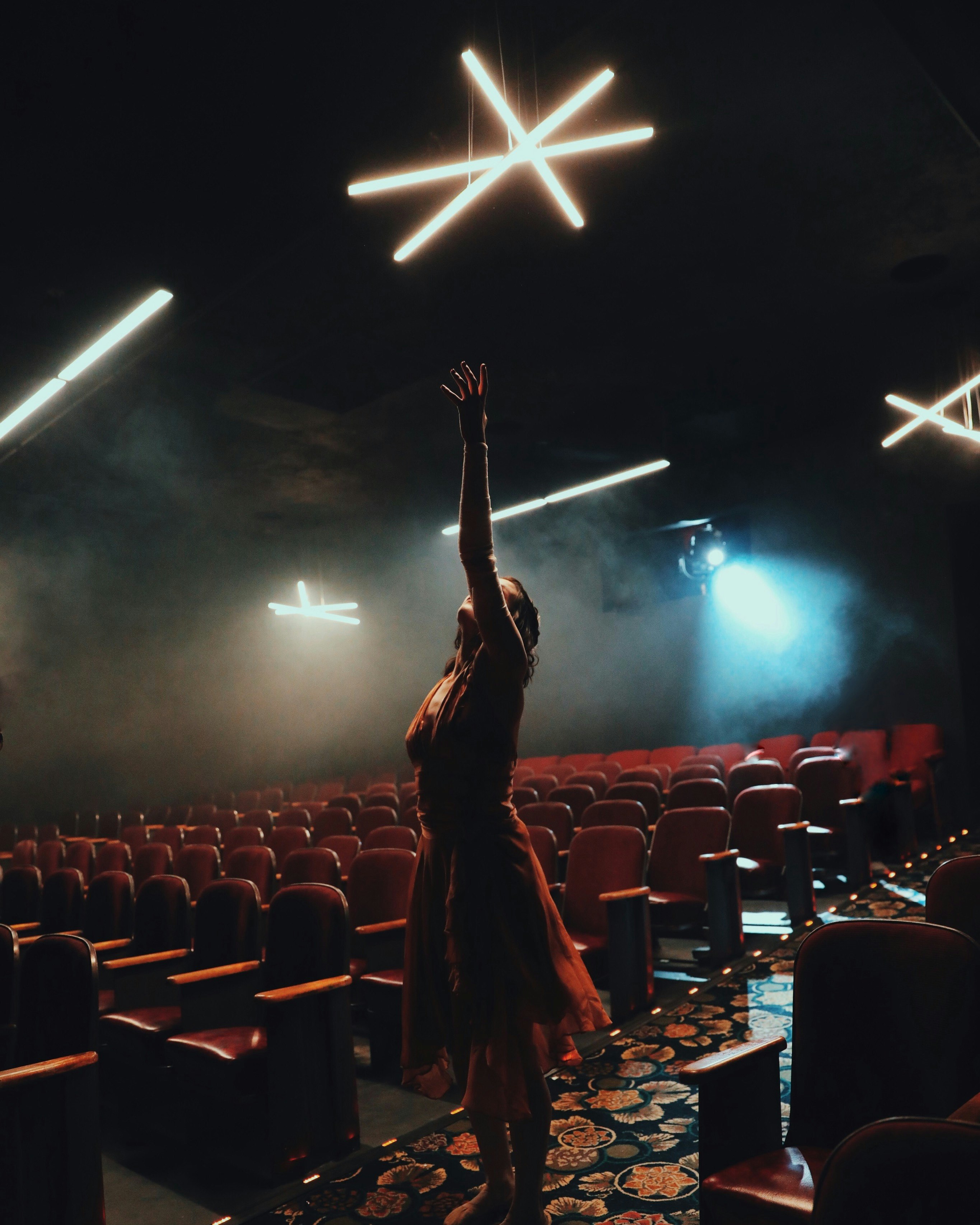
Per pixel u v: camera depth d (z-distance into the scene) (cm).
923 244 561
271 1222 208
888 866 552
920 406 641
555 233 532
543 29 385
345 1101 245
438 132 440
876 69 417
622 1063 284
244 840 580
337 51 390
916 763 671
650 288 601
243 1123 269
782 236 547
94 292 546
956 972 139
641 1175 209
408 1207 208
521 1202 173
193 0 361
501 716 170
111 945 370
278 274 554
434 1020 179
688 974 390
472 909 168
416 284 579
